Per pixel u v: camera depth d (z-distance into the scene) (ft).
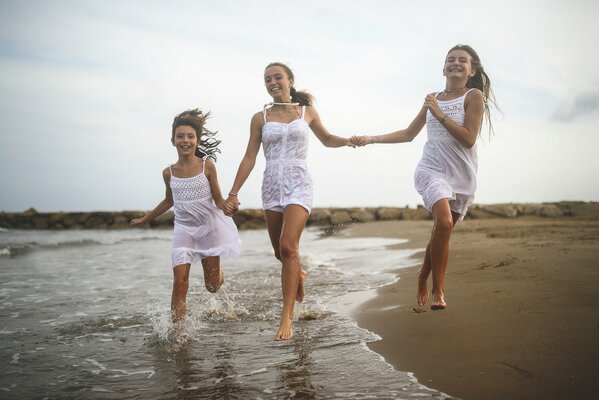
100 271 26.23
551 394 8.59
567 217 62.54
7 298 19.06
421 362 10.55
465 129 13.89
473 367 9.95
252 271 24.82
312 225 68.18
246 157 15.08
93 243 44.42
